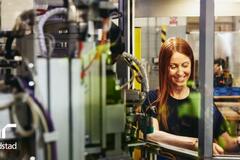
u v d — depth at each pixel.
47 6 1.79
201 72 1.98
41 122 1.07
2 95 1.05
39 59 1.11
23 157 1.13
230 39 2.25
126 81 1.83
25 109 1.05
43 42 1.23
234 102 2.13
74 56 1.17
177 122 2.30
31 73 1.11
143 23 2.65
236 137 2.07
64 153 1.12
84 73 1.17
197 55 2.37
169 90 2.37
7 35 1.41
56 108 1.11
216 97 2.10
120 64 1.90
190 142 2.25
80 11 1.26
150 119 2.19
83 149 1.15
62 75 1.13
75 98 1.14
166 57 2.46
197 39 2.41
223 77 2.18
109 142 1.24
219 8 2.29
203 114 1.98
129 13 2.55
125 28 2.54
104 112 1.22
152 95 2.38
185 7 2.49
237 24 2.29
